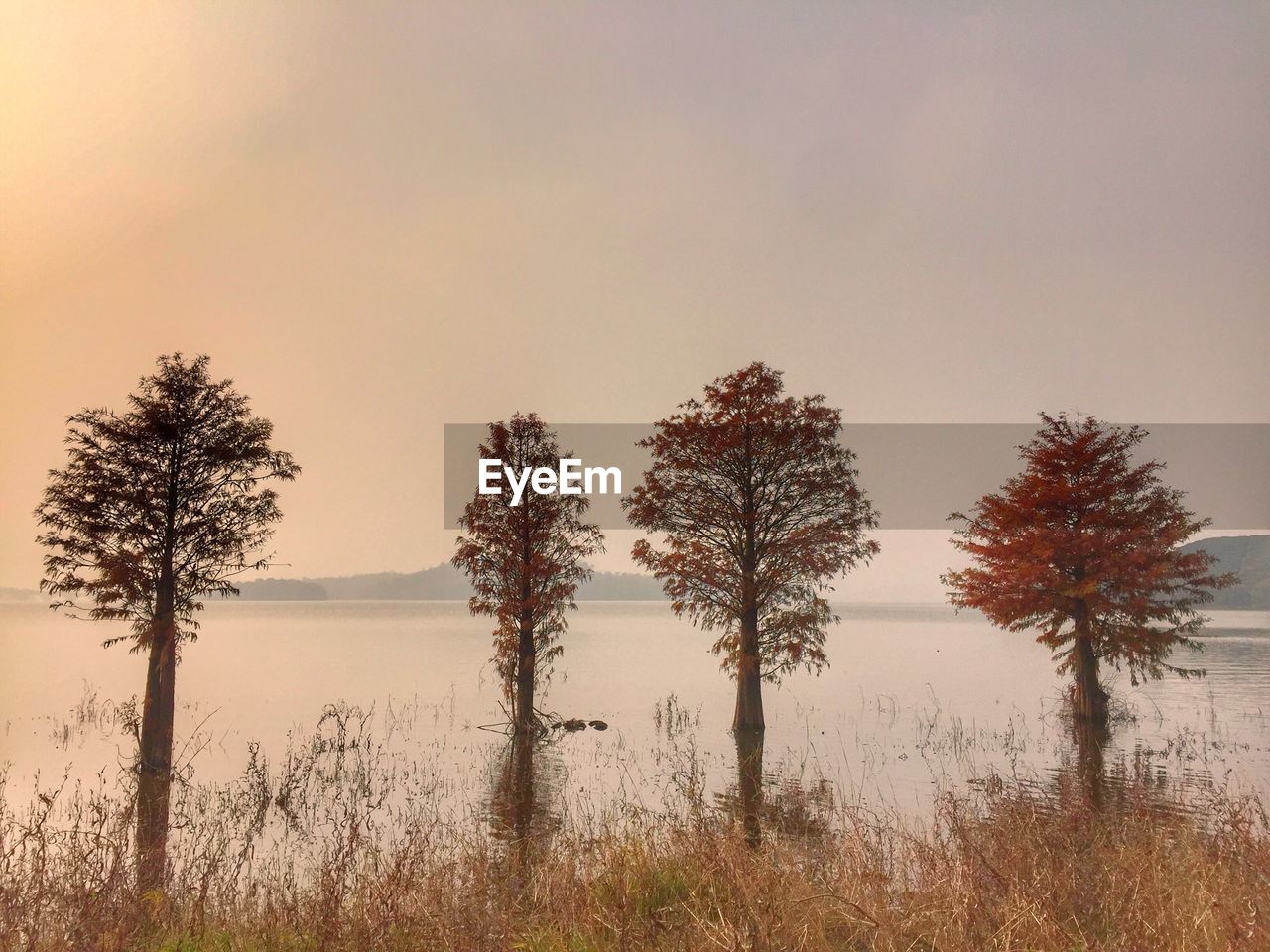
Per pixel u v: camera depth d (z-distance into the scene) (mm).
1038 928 7242
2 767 22797
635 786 20828
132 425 26312
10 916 7551
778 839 12695
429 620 198250
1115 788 19359
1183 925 7141
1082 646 33031
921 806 17312
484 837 15000
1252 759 24141
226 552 27016
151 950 7547
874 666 70062
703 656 81812
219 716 34688
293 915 8242
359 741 28625
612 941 7371
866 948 7629
